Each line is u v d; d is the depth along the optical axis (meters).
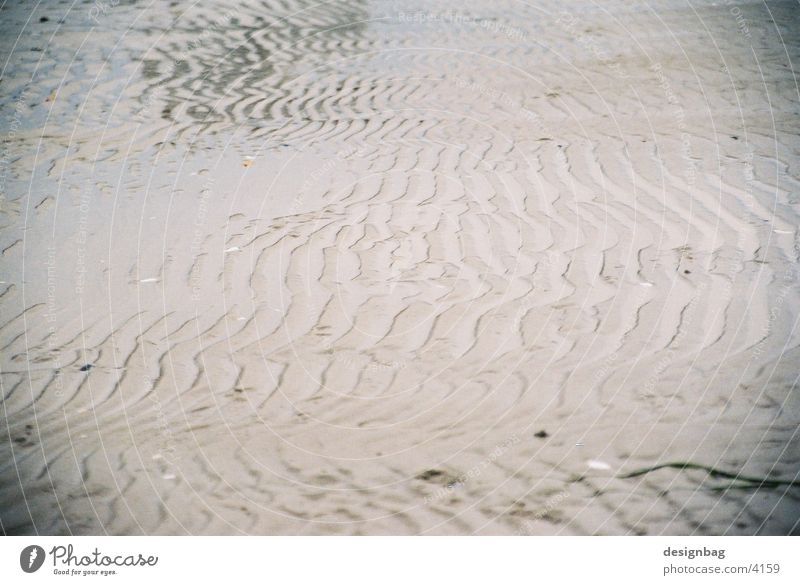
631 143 7.54
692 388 4.11
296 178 7.01
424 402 4.13
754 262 5.31
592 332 4.65
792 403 3.94
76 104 8.97
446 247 5.73
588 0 13.36
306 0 13.39
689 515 3.33
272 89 9.41
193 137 8.02
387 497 3.51
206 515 3.43
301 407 4.12
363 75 9.85
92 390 4.26
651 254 5.50
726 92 8.88
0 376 4.38
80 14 12.48
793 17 12.00
